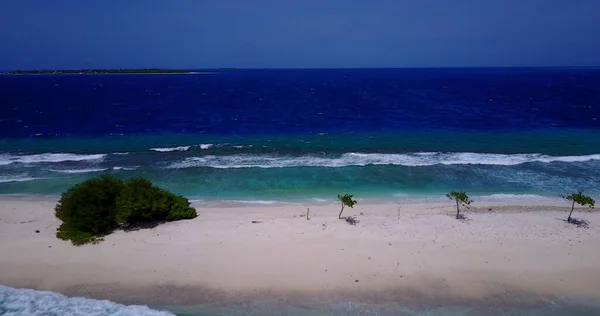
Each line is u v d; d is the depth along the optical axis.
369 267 15.62
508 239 17.56
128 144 36.97
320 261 15.96
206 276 15.09
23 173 27.59
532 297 14.09
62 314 13.02
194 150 34.03
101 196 18.36
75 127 45.72
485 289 14.47
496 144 36.59
